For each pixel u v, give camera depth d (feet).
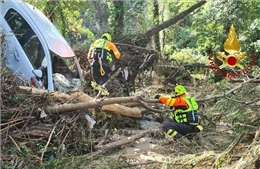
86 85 27.89
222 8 54.85
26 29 25.26
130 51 37.22
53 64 26.27
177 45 78.84
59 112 21.02
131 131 26.58
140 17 65.16
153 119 31.04
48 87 23.97
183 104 24.17
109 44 29.73
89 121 21.97
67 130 20.84
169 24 45.85
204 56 60.75
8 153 18.26
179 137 23.61
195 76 45.01
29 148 18.93
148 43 43.91
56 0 46.47
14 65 24.30
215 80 46.50
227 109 29.19
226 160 18.17
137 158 20.51
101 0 70.74
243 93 30.27
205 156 18.22
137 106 30.27
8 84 20.42
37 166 18.22
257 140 19.29
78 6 48.70
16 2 26.00
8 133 18.86
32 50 24.79
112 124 26.03
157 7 69.67
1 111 19.17
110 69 29.73
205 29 57.16
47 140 19.98
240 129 24.23
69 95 22.62
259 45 49.78
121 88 31.73
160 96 25.27
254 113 25.57
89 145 21.70
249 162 16.01
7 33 24.77
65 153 20.08
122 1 55.21
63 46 26.30
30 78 23.84
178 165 18.17
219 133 26.32
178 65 45.19
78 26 51.13
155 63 39.47
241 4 53.72
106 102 22.30
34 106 20.16
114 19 54.90
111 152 22.22
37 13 27.02
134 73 36.65
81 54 34.01
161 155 20.99
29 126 19.95
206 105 32.71
